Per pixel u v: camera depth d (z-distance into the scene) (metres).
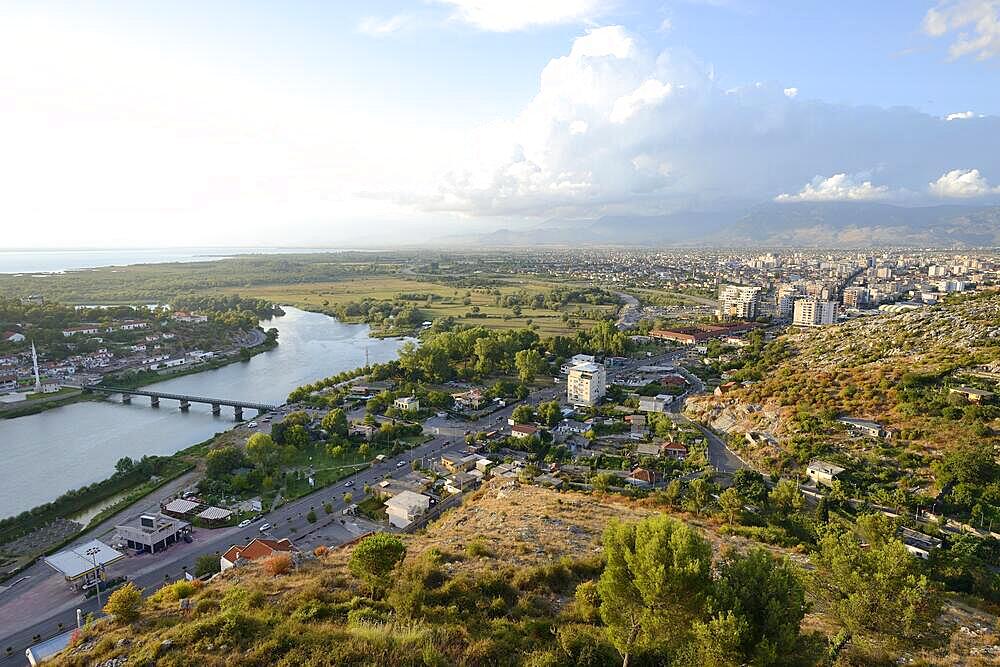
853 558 32.50
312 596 40.59
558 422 150.12
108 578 84.56
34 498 116.81
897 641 30.41
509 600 41.31
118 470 124.56
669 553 26.77
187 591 45.66
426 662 29.28
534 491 88.88
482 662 31.02
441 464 125.44
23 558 91.88
